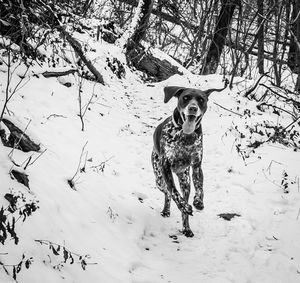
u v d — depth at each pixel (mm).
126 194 5699
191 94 4859
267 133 8109
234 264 4496
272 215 5547
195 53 15109
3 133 4871
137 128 8289
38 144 5219
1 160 4363
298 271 4430
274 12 13758
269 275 4344
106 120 8023
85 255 3863
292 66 14359
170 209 5770
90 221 4512
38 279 3197
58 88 7832
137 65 12312
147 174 6605
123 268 4062
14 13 7660
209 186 6387
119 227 4750
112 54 11695
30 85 7301
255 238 5023
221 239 5004
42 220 3891
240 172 6742
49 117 6652
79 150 6215
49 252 3611
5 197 3775
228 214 5559
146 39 16734
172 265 4402
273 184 6336
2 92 6531
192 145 4973
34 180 4484
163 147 5082
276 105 10227
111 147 6996
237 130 8141
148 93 10508
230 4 12961
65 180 4953
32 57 7934
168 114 9352
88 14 13891
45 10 9250
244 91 10672
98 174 5789
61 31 8773
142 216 5246
